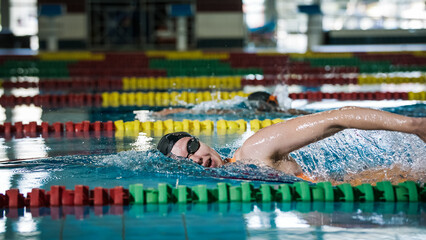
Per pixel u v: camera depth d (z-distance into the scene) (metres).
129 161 4.36
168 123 6.43
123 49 21.75
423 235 2.74
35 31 22.62
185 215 3.11
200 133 5.90
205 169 3.95
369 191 3.45
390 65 14.34
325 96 9.30
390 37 21.38
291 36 22.95
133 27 21.75
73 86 11.25
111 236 2.75
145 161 4.21
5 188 3.68
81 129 6.31
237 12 21.55
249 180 3.80
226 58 16.45
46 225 2.95
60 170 4.20
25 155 4.81
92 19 21.52
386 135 4.15
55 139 5.70
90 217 3.08
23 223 2.99
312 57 16.11
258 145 3.78
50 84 11.50
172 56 17.47
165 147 4.07
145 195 3.39
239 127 6.33
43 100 9.17
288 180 3.75
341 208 3.25
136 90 10.48
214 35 21.66
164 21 21.78
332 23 22.28
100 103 8.85
